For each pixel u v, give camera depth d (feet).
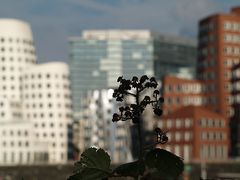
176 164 21.45
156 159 21.63
